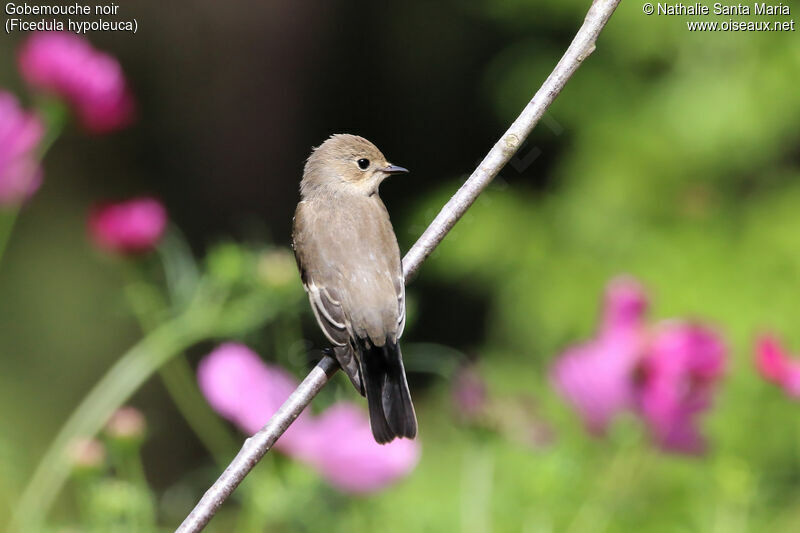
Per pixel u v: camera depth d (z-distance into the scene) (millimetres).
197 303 6809
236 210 19547
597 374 6082
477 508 6195
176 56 19406
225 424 8430
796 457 10492
